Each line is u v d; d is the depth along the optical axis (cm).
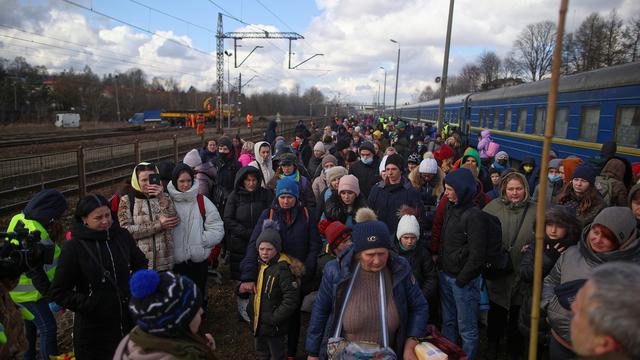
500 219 386
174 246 404
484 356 413
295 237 394
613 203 462
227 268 639
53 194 364
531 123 1432
